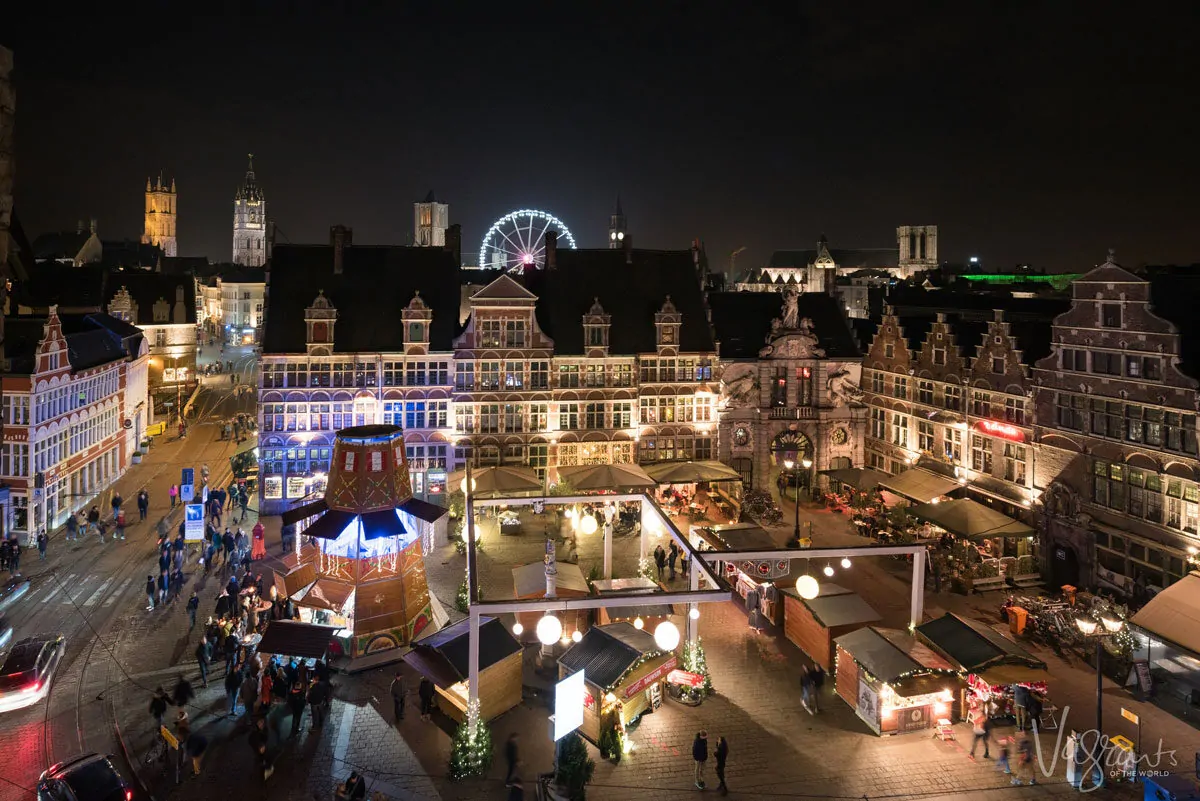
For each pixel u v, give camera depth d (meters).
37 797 23.25
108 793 22.78
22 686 29.58
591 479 50.22
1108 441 39.00
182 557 44.16
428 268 58.41
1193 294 37.25
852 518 52.62
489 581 42.25
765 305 63.28
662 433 58.16
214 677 31.81
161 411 87.19
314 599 34.53
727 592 27.77
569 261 60.88
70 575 41.78
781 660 34.34
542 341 55.91
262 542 44.00
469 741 26.20
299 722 28.30
